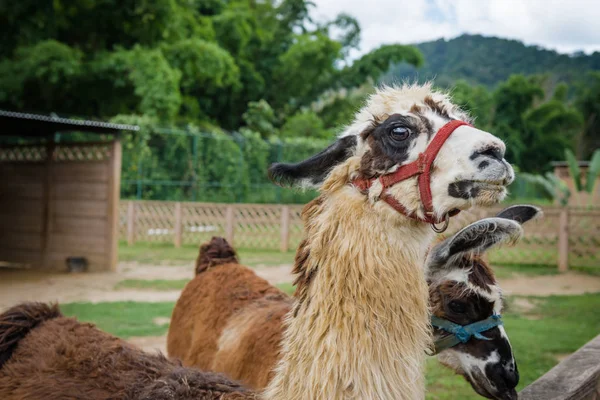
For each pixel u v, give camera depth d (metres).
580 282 11.87
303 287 2.28
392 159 2.20
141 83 24.53
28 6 24.75
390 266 2.16
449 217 2.25
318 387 2.05
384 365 2.07
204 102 34.62
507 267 13.95
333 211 2.28
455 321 2.95
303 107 43.62
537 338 7.22
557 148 54.34
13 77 23.78
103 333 2.80
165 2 26.59
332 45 40.69
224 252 4.79
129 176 21.02
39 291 10.16
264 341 3.40
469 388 5.36
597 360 2.93
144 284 10.95
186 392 2.22
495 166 2.07
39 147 13.64
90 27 26.92
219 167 23.44
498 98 54.06
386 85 2.60
